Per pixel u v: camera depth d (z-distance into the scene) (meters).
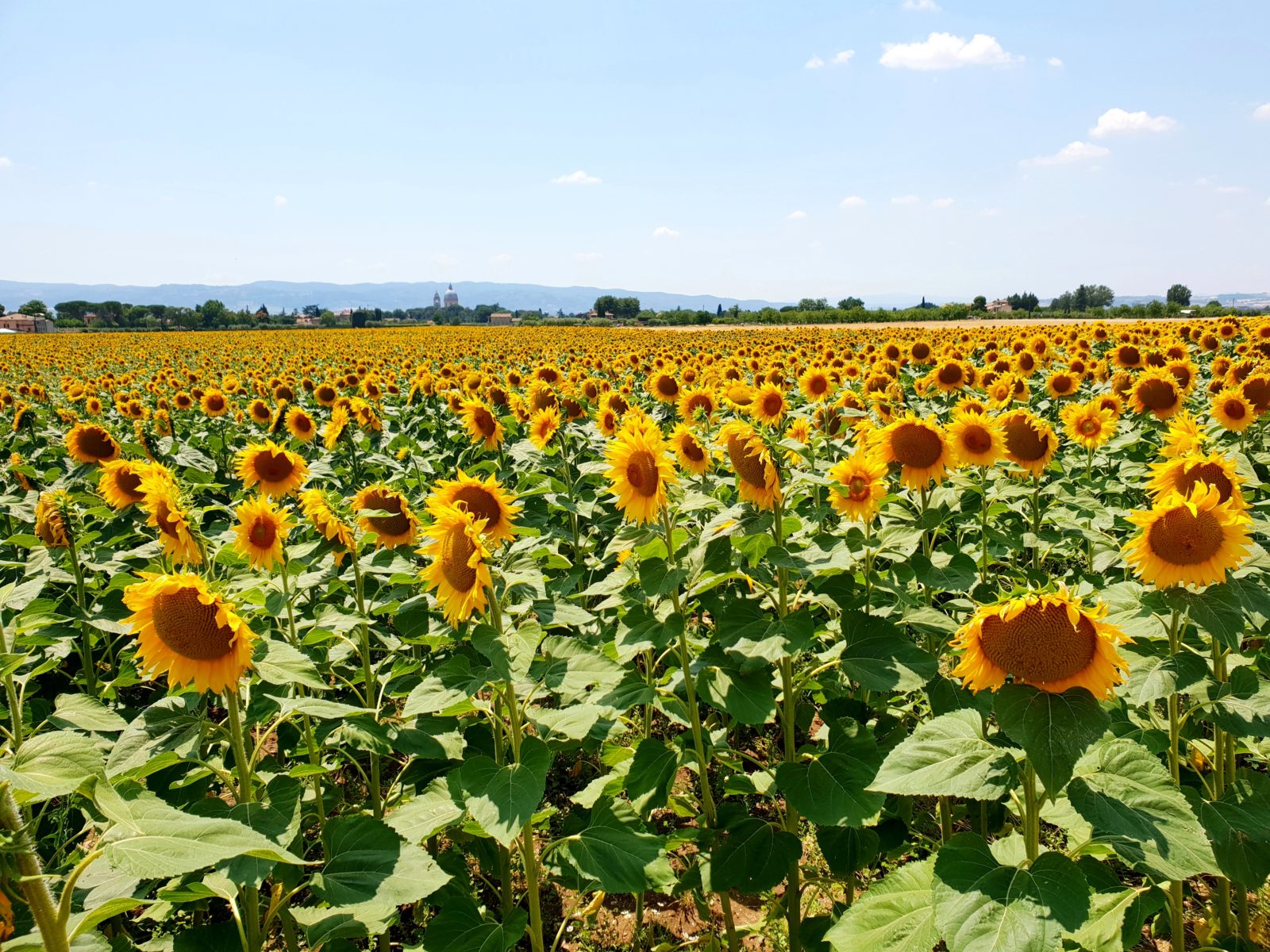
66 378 27.52
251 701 3.85
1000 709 2.72
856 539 4.87
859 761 3.73
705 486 4.94
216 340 72.56
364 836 3.36
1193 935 4.35
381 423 13.62
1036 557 7.28
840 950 2.78
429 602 5.08
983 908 2.51
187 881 3.39
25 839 2.20
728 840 3.89
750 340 42.50
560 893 5.10
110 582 6.28
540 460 8.90
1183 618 3.55
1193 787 3.79
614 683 3.89
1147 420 10.50
